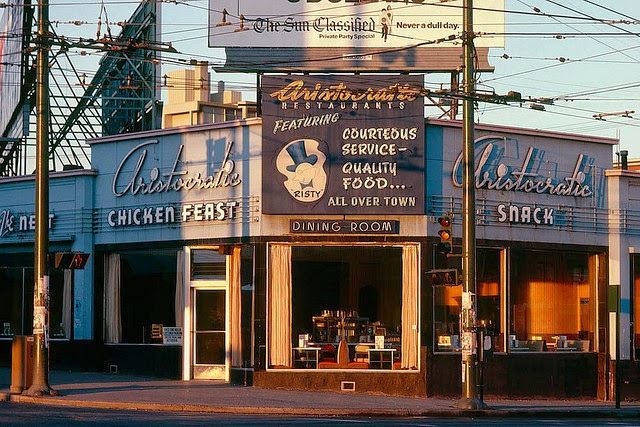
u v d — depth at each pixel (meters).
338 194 32.03
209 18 37.75
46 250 28.53
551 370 34.03
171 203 34.22
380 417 27.20
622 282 35.31
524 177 34.03
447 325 32.31
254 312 32.25
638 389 35.22
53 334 36.66
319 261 32.31
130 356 35.12
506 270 33.53
